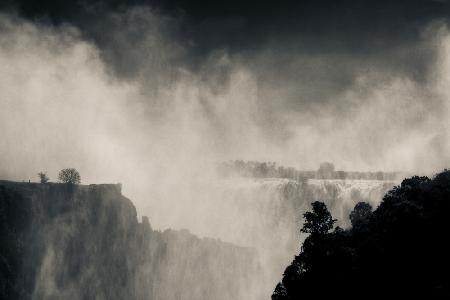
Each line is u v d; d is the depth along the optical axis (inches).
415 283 2992.1
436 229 3211.1
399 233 3243.1
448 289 2810.0
